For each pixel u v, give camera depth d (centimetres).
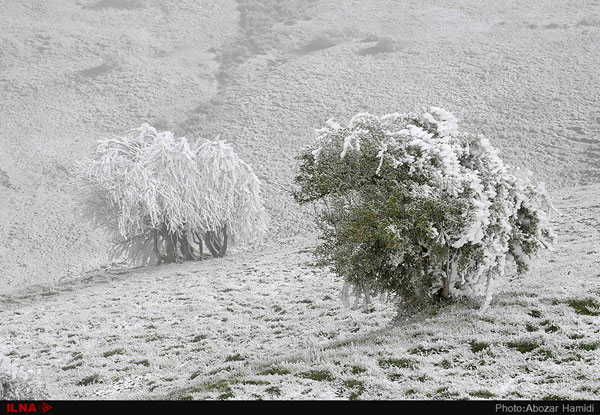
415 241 1505
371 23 14688
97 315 2830
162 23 16000
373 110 10012
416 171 1510
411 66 11531
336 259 1551
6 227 7331
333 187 1555
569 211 3566
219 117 10688
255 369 1448
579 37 11569
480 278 1603
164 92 12088
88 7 16912
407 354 1318
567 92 9394
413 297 1634
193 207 4134
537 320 1390
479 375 1178
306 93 11019
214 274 3494
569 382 1088
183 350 2111
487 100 9662
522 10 14200
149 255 4456
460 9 14862
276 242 4891
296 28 14988
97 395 1652
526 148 7956
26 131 10400
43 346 2395
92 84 12338
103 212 4288
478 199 1475
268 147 9194
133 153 4381
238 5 17150
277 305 2588
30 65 13162
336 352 1422
